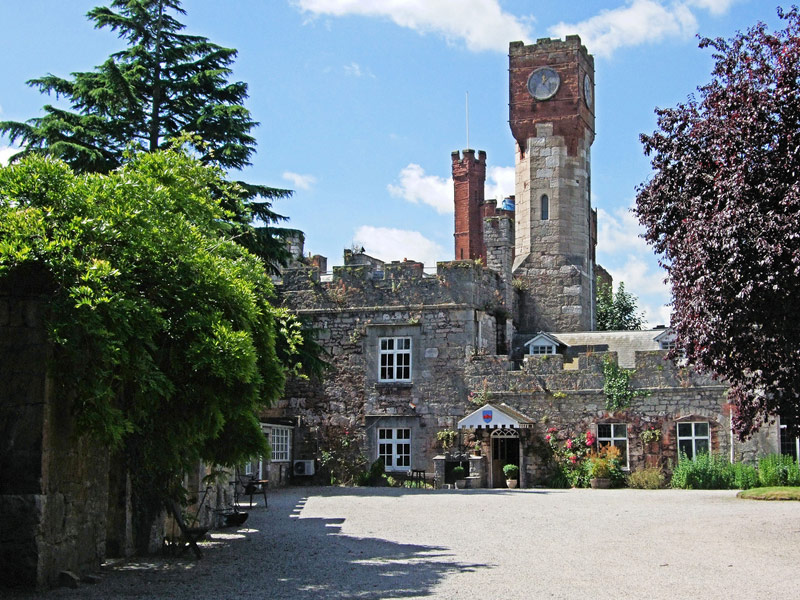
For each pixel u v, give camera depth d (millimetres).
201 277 13320
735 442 29438
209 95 27891
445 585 11406
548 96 40500
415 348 33875
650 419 30562
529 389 32156
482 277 34938
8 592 10805
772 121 14914
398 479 33125
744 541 15164
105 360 11141
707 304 15055
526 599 10422
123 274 11938
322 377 31656
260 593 10977
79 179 12469
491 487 32219
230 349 12797
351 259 38219
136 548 14328
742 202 14508
